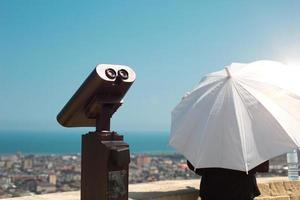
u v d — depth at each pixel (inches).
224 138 134.1
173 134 145.3
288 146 128.4
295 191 196.4
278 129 130.6
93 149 119.2
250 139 131.6
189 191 169.6
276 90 139.8
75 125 128.9
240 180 144.9
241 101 137.5
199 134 139.2
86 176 121.8
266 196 189.2
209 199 149.2
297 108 136.6
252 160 129.5
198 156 136.3
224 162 132.5
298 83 146.3
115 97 120.8
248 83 141.6
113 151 115.1
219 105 139.3
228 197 145.4
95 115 122.0
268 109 133.7
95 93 117.6
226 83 142.9
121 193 117.9
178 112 150.8
